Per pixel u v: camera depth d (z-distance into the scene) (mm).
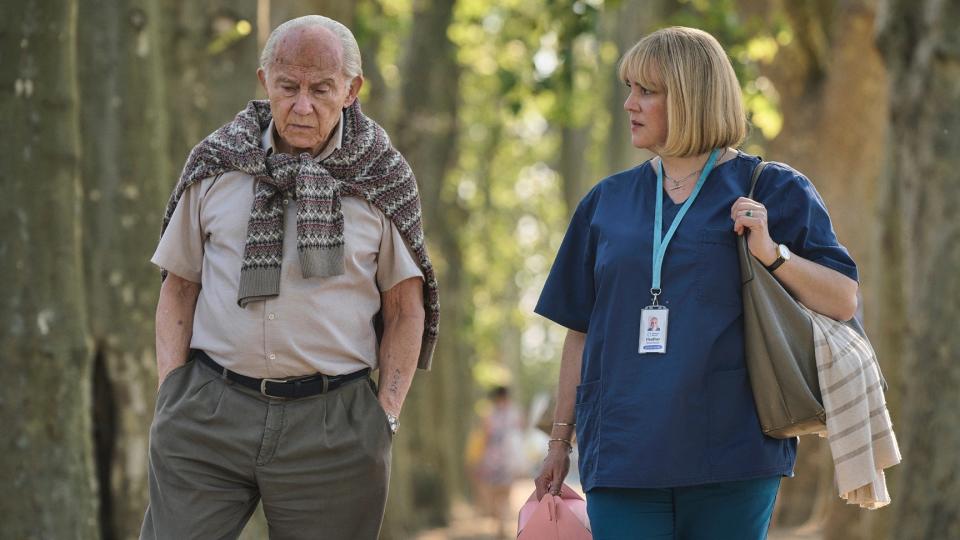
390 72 40062
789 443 7406
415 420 38250
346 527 7641
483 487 36062
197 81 16562
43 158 11812
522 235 67188
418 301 7746
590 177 42438
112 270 14969
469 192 54094
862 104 25234
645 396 7199
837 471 7094
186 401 7449
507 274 61469
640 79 7426
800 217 7328
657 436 7141
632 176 7734
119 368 14969
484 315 59656
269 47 7414
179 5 16500
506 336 69250
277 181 7371
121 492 14969
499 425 36156
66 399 11977
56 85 11852
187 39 16516
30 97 11766
